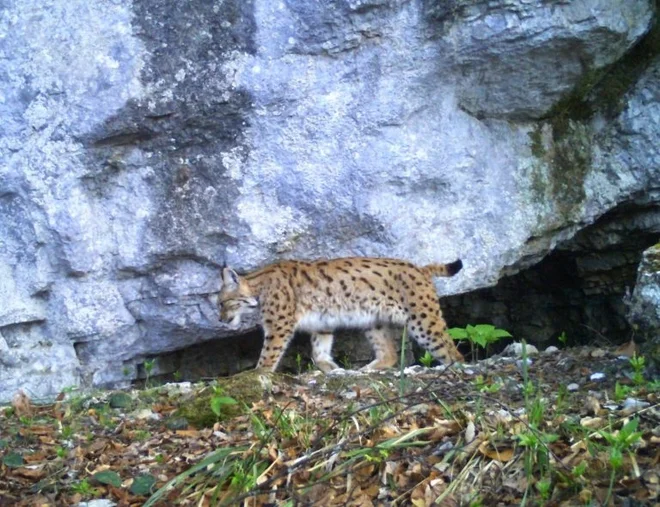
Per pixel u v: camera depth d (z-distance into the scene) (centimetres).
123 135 809
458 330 782
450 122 876
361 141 845
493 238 911
